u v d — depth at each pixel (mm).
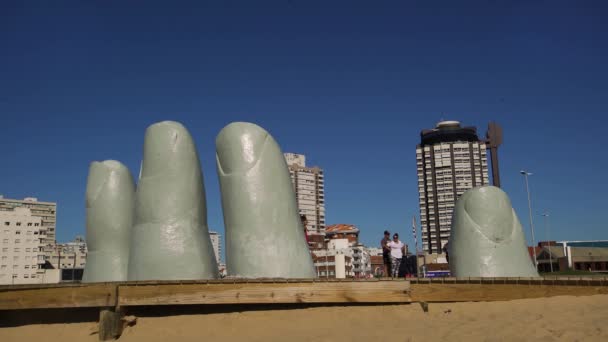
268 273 10141
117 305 7832
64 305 7785
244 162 10727
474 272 10586
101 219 12305
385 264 13656
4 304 7625
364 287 8383
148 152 10336
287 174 11156
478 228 10805
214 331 7832
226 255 10727
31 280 61594
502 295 8531
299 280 8258
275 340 7199
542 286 8523
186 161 10281
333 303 8375
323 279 8336
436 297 8492
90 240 12406
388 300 8422
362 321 8094
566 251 53594
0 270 60031
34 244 62562
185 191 10117
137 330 7867
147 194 10070
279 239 10430
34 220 62906
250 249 10297
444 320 7734
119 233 12312
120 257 12219
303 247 10727
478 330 6734
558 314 7391
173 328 7883
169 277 9570
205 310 8188
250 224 10438
